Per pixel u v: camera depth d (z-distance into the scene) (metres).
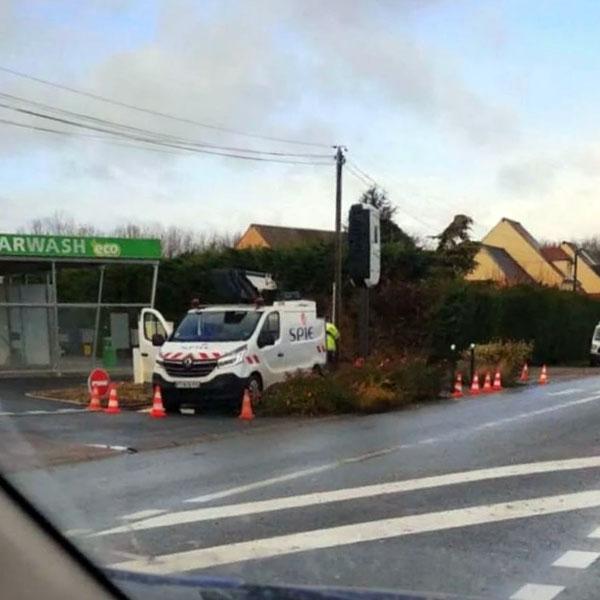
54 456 10.94
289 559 6.33
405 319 31.27
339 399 16.78
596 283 82.81
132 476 9.90
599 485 9.20
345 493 8.84
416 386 19.11
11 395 19.19
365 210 20.28
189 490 9.05
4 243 25.06
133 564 5.63
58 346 26.06
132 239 27.34
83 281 34.81
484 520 7.63
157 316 20.83
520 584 5.75
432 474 9.92
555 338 41.50
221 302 25.45
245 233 61.72
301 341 19.00
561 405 18.09
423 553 6.52
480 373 24.33
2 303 25.91
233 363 16.45
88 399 18.44
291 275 36.75
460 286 33.47
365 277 20.33
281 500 8.52
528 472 10.02
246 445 12.55
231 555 6.41
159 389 16.28
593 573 6.02
